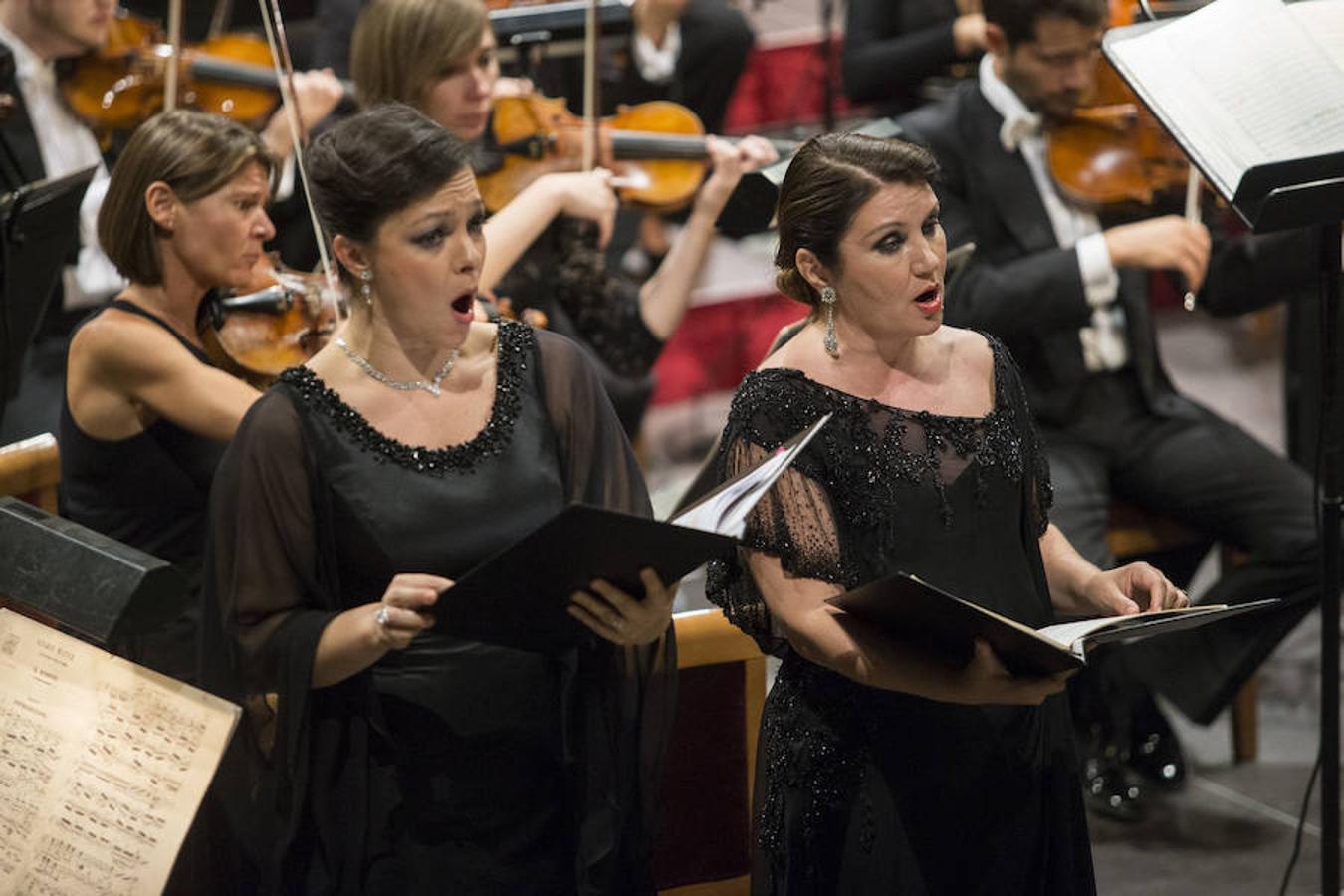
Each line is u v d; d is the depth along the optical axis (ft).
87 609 17.20
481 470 17.80
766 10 63.77
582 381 18.57
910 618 16.89
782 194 18.42
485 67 29.91
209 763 16.84
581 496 18.40
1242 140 20.25
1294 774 33.45
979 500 18.33
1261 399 52.26
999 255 31.63
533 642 17.16
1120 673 32.50
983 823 18.72
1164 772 32.83
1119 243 30.12
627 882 18.56
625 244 47.37
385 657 17.97
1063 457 31.94
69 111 35.83
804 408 18.19
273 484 17.63
